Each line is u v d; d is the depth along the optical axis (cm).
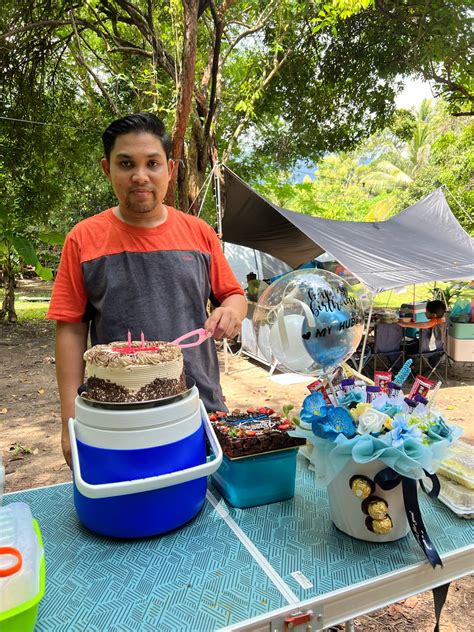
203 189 745
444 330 556
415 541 95
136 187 121
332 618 80
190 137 710
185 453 92
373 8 711
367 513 89
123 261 130
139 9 688
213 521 102
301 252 739
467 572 94
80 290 131
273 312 104
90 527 96
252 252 823
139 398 89
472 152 1239
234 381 561
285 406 119
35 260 404
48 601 78
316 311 98
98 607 77
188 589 80
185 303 135
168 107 612
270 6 707
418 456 85
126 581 83
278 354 104
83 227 133
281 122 933
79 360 129
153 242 132
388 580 84
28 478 320
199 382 137
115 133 119
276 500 110
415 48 711
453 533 98
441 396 504
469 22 618
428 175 1658
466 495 105
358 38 785
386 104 889
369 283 421
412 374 585
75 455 89
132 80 681
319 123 906
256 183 1012
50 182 859
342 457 90
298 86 837
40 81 791
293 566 86
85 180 1049
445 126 1938
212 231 150
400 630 189
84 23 686
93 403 90
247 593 79
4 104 769
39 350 735
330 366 105
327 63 826
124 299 129
